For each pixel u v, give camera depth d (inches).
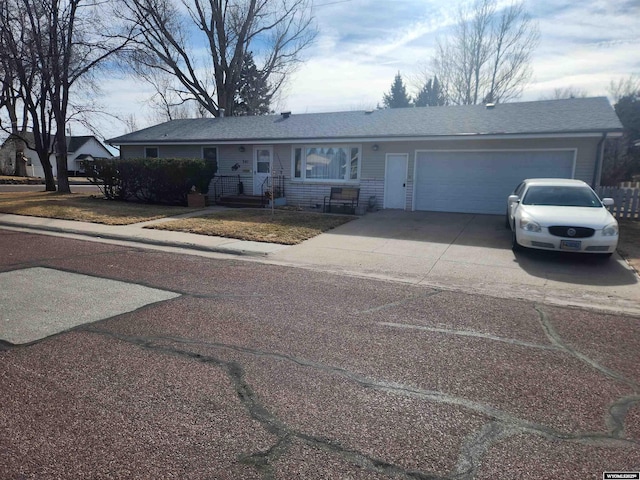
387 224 483.5
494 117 586.6
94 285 241.3
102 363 144.9
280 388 130.3
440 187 589.6
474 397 126.9
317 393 127.8
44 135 924.6
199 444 103.2
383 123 640.4
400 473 94.3
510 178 552.4
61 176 882.1
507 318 196.7
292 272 282.4
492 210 567.5
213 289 237.5
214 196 735.1
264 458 98.7
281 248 358.3
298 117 767.7
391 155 607.5
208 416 115.0
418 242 386.3
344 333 175.0
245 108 1384.1
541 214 320.5
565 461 98.8
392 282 260.4
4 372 138.0
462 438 107.2
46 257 314.5
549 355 156.9
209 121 844.6
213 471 93.9
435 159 586.2
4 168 1895.9
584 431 110.7
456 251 350.9
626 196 498.6
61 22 773.9
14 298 215.6
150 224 462.9
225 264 303.9
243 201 658.8
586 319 197.0
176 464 96.0
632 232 426.0
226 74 1176.2
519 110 604.1
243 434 107.5
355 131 615.8
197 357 150.6
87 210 562.3
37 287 235.8
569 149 516.4
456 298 227.9
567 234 304.2
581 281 266.1
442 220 514.6
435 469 95.8
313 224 465.4
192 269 285.6
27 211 554.3
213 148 728.3
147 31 958.4
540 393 129.6
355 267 298.5
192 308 203.3
